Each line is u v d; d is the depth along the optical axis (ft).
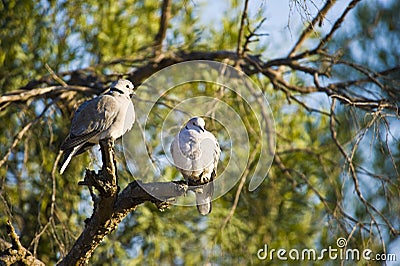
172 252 48.57
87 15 47.34
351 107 38.60
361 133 37.37
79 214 43.70
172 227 48.21
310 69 43.01
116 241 44.91
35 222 44.50
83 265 26.91
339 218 40.75
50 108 43.14
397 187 39.58
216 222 48.55
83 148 28.22
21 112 43.70
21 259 25.90
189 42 46.55
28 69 46.32
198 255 48.42
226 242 47.21
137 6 48.62
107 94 28.25
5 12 46.55
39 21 46.55
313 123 51.75
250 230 50.37
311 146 51.42
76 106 39.91
